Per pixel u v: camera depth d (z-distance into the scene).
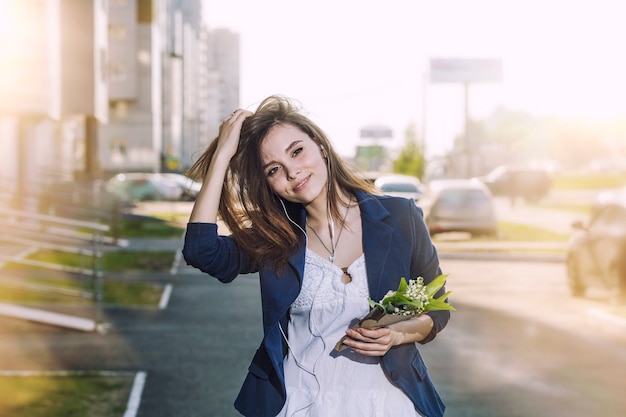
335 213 3.66
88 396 8.22
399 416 3.52
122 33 74.62
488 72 91.56
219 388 8.66
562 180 94.56
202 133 129.25
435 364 9.90
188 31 106.62
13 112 25.42
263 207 3.67
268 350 3.52
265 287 3.58
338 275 3.60
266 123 3.68
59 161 46.34
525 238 29.66
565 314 13.67
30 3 25.77
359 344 3.41
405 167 84.62
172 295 15.90
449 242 28.20
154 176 52.53
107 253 23.14
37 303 14.32
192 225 3.55
